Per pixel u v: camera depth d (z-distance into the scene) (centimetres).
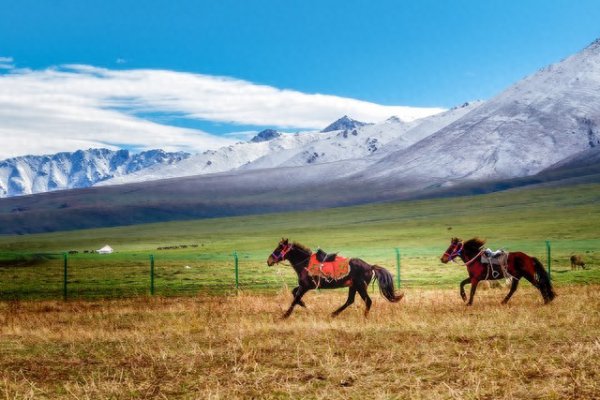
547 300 2405
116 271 6212
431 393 1132
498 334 1681
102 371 1426
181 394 1210
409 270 5309
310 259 2288
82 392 1232
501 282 3856
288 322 2144
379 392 1148
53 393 1239
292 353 1545
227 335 1867
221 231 18675
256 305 2828
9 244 17675
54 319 2589
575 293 2880
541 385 1151
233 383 1266
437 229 12412
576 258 4825
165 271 6091
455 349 1483
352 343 1642
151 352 1600
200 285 4678
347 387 1202
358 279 2269
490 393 1111
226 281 4962
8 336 2048
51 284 4997
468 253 2509
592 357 1341
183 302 3203
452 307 2408
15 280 5366
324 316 2300
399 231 12631
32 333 2070
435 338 1667
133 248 13612
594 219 11962
